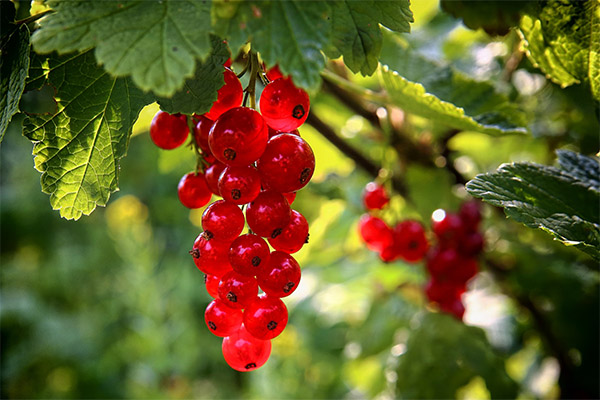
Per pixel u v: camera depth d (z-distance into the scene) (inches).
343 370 16.9
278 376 19.7
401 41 10.0
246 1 6.3
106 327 31.4
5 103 7.0
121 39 6.2
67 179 7.4
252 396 22.5
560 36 8.0
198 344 30.3
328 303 15.8
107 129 7.4
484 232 12.3
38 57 7.1
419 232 10.6
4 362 28.7
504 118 9.4
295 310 17.7
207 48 6.2
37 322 29.6
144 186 36.1
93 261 34.5
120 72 6.1
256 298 7.2
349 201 12.9
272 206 6.9
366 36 6.8
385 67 8.4
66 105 7.2
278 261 7.1
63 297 33.5
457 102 9.7
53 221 35.6
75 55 7.2
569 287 11.4
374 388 12.9
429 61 9.9
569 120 12.2
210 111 7.2
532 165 7.9
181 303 30.2
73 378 29.0
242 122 6.7
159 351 27.3
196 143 7.7
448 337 10.9
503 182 7.6
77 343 29.5
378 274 13.9
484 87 9.7
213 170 7.3
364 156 11.1
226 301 7.1
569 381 11.5
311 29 6.3
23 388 28.8
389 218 11.3
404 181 11.6
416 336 11.1
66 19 6.3
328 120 12.2
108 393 28.8
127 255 30.8
